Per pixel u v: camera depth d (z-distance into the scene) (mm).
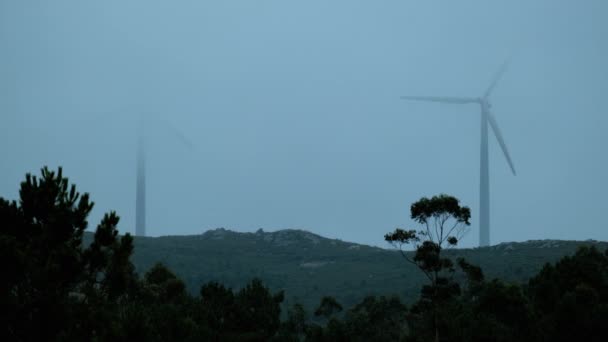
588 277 147250
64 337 56750
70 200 61000
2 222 57500
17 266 53219
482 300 139875
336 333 163125
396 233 131250
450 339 127875
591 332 119812
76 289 67125
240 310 137125
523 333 129750
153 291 123312
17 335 54469
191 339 99562
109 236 59688
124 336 61719
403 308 199000
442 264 132000
